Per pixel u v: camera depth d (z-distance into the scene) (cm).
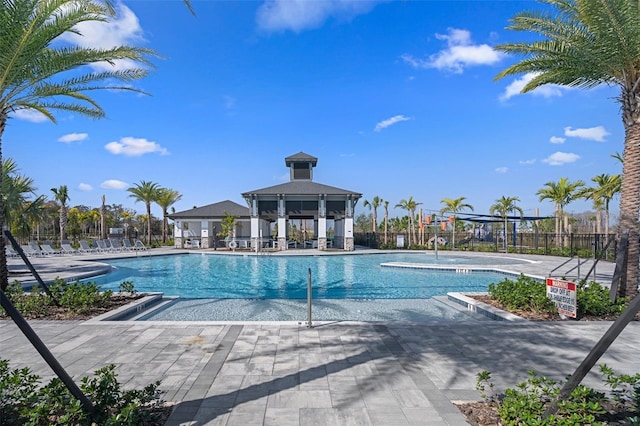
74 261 1895
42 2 810
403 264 1750
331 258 2289
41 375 418
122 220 6084
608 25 714
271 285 1369
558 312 701
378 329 611
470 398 364
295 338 560
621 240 748
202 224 3297
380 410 339
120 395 358
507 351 502
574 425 261
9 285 982
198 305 937
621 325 244
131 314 789
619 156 2130
